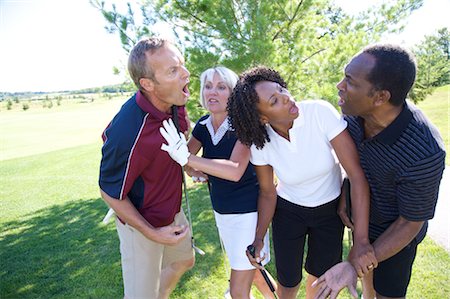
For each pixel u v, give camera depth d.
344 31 5.82
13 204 6.57
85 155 12.42
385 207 1.72
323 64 5.16
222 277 3.14
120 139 1.73
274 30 5.17
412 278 2.83
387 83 1.31
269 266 3.26
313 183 1.90
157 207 2.06
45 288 3.20
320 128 1.71
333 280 1.48
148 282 2.16
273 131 1.76
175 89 1.74
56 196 6.96
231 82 2.15
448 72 21.42
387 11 5.64
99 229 4.68
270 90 1.57
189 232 2.42
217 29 4.84
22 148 16.77
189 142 2.35
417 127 1.41
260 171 1.95
